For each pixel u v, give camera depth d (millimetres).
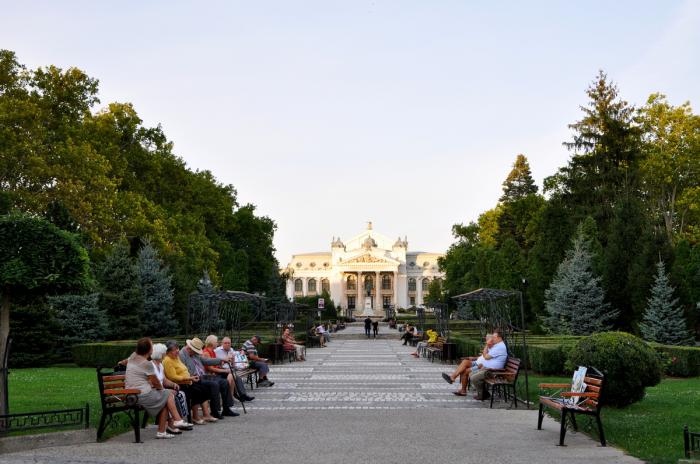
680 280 31516
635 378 13211
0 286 10094
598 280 32438
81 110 41188
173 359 12062
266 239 75500
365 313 114688
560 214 39062
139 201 42906
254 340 21109
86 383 18938
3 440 9219
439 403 15172
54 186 36094
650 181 56531
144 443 10000
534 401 15062
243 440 10188
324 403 15211
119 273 33844
